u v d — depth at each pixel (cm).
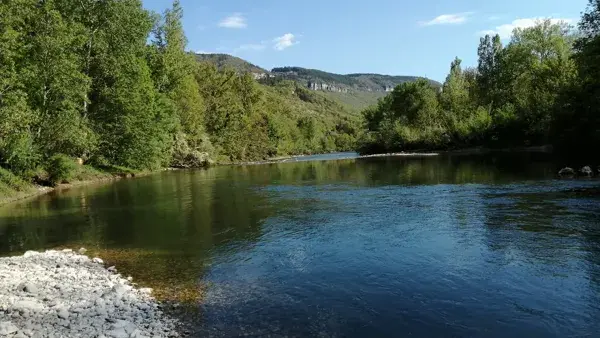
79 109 4181
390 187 3066
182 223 2069
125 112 4609
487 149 7431
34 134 3462
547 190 2488
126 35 4538
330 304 1050
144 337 842
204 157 7338
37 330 855
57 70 3438
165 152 6394
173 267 1381
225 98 9444
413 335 883
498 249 1420
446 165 4709
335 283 1195
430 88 9850
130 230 1942
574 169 3359
